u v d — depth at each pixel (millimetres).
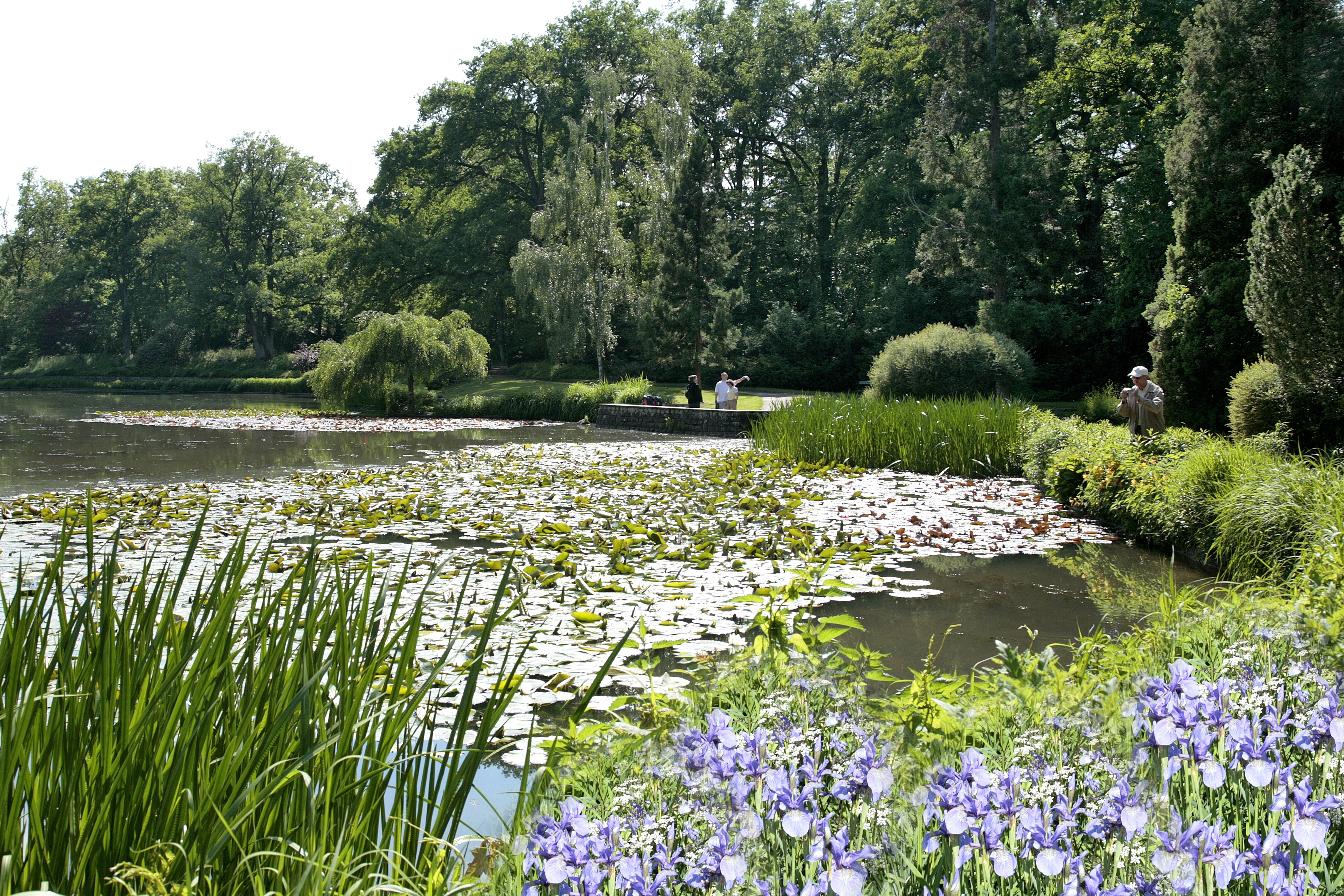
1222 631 3432
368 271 42406
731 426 20969
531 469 13430
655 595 5727
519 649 4504
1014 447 13062
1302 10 15750
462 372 31812
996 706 2688
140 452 16969
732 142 42500
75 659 1950
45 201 66312
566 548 7285
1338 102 15023
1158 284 23250
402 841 1957
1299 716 1991
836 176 40562
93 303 63812
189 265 53438
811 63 40031
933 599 5969
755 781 1743
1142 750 1763
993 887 1555
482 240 39719
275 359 53750
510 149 42500
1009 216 25484
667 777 1906
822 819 1569
